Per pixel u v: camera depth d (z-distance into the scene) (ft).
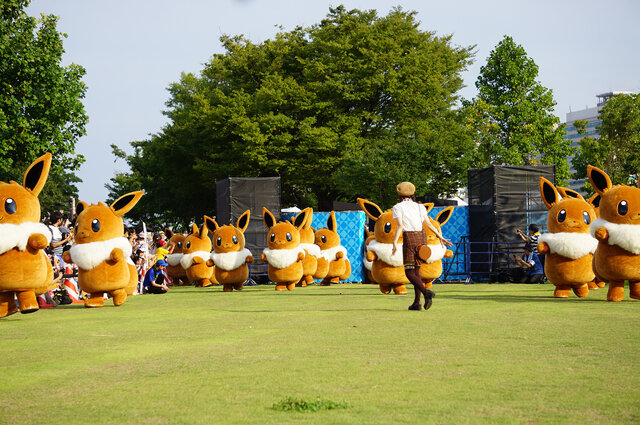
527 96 126.21
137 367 19.99
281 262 59.26
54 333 28.91
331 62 139.74
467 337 24.49
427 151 124.47
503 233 74.38
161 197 171.32
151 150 168.04
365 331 26.68
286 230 60.13
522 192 75.00
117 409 14.85
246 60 147.33
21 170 159.74
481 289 56.59
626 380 16.76
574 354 20.56
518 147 124.98
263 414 14.10
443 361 19.70
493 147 123.54
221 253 61.31
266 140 132.87
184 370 19.27
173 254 80.43
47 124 88.12
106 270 43.75
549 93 126.00
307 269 65.92
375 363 19.56
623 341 23.07
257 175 139.95
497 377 17.31
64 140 91.35
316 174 137.18
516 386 16.24
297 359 20.52
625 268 38.17
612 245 38.50
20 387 17.46
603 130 149.38
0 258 35.65
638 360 19.47
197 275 73.41
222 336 26.45
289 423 13.32
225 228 62.13
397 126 139.44
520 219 74.74
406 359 20.12
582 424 12.87
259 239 80.38
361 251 78.43
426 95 139.44
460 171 132.16
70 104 90.27
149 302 47.57
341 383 16.94
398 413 13.93
